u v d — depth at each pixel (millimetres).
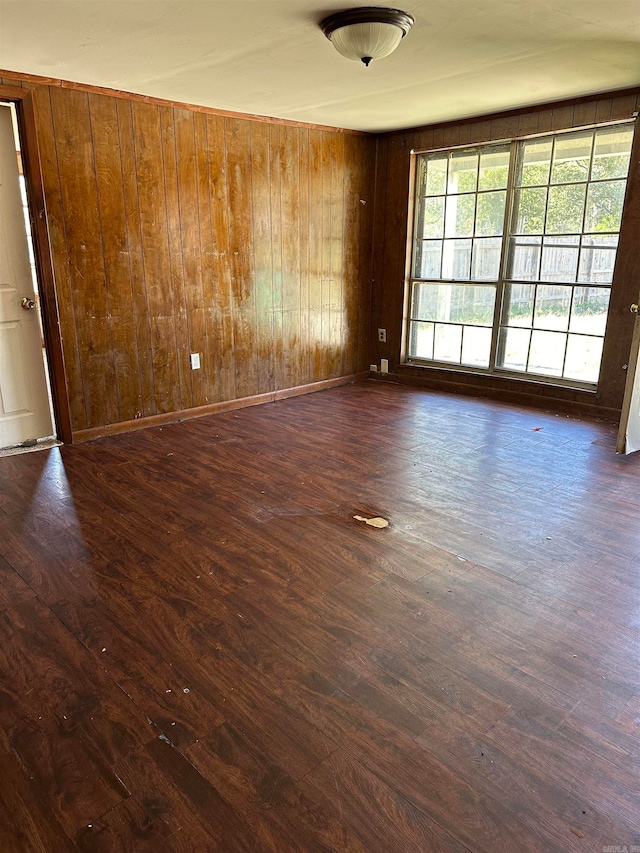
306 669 1831
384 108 4203
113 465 3498
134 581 2303
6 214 3461
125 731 1602
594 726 1611
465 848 1286
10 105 3326
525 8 2420
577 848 1285
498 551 2516
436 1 2346
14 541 2611
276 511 2895
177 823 1349
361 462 3535
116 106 3660
